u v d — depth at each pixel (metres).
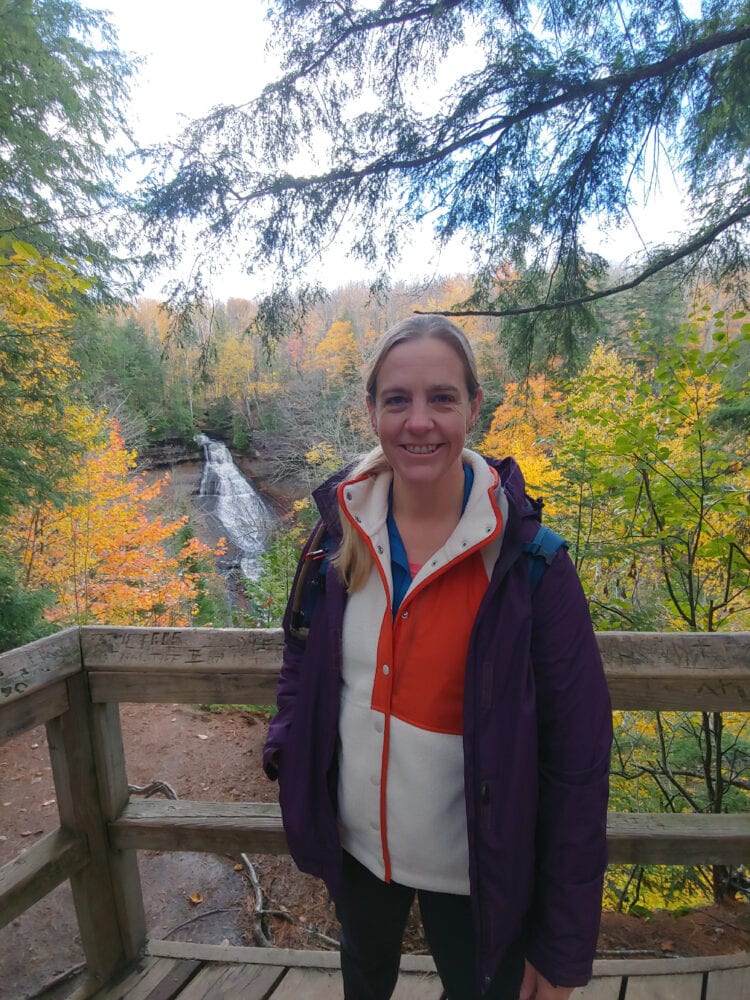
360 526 0.99
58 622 8.61
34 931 2.38
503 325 3.70
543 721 0.92
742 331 2.64
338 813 1.10
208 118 3.37
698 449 2.87
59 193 7.25
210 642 1.41
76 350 8.31
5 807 3.36
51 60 6.30
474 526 0.91
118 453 10.09
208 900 2.52
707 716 2.46
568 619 0.89
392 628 0.97
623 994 1.49
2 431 6.70
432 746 0.95
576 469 3.22
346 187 3.44
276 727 1.17
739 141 3.06
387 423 0.93
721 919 2.15
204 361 4.03
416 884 1.01
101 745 1.47
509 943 0.93
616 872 2.73
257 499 26.83
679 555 2.96
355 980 1.20
